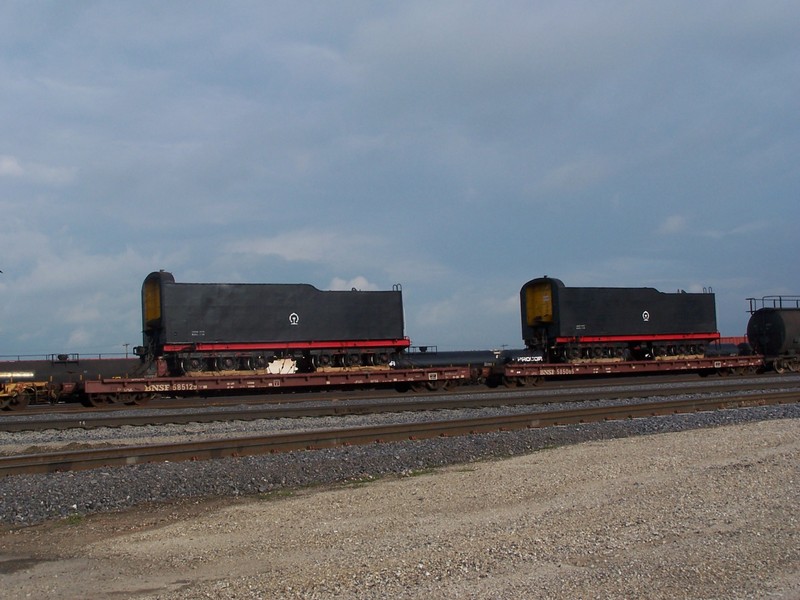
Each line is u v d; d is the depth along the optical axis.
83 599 7.18
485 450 16.16
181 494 12.42
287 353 37.28
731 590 6.83
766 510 9.62
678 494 10.63
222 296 36.09
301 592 6.95
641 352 46.12
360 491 12.19
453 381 38.81
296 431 20.25
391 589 6.94
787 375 44.19
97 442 18.67
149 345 36.91
